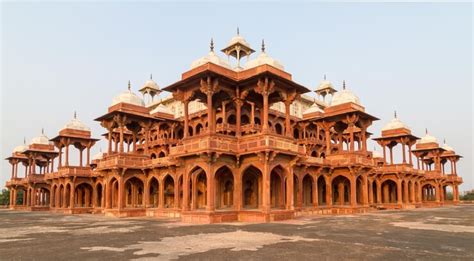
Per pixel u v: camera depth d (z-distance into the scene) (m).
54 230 18.61
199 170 24.56
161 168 30.55
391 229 17.70
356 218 25.12
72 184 37.75
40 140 48.44
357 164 31.39
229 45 37.31
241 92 24.69
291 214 24.02
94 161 48.16
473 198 71.50
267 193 22.27
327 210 31.75
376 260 9.74
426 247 12.00
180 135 41.59
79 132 39.62
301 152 24.77
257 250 11.32
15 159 53.66
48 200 53.94
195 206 23.92
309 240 13.63
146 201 31.53
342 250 11.32
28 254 11.06
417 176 43.97
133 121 32.47
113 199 32.38
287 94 25.27
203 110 37.78
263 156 22.20
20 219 27.86
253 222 21.77
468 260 9.77
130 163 31.06
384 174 41.78
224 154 22.70
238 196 23.48
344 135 46.94
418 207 43.94
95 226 20.69
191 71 24.16
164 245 12.53
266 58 24.19
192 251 11.20
